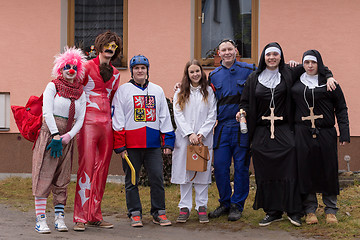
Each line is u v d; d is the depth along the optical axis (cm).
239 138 547
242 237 473
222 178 555
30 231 485
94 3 903
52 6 888
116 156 853
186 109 547
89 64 514
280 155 511
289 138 513
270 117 519
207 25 869
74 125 499
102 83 516
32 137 492
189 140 542
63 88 491
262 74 529
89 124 510
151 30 862
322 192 504
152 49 862
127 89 532
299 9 816
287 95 517
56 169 496
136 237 473
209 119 544
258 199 523
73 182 837
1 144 882
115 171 853
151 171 537
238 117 528
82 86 507
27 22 889
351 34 804
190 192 554
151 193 541
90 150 509
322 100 506
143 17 864
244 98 534
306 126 508
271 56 512
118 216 588
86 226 523
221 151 552
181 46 855
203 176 543
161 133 545
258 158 523
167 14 859
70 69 488
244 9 859
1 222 529
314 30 812
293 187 504
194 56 864
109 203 670
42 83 887
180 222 543
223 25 865
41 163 482
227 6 864
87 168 507
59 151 479
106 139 519
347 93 802
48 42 888
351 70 803
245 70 557
